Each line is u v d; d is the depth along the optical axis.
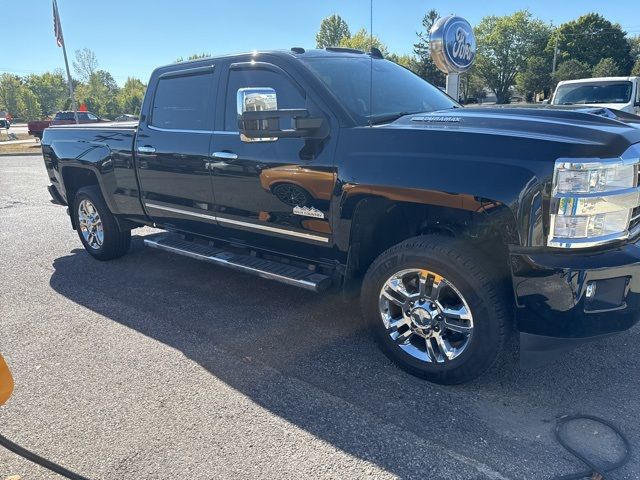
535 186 2.48
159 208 4.55
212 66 4.01
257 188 3.62
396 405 2.84
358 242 3.29
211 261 4.07
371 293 3.14
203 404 2.88
